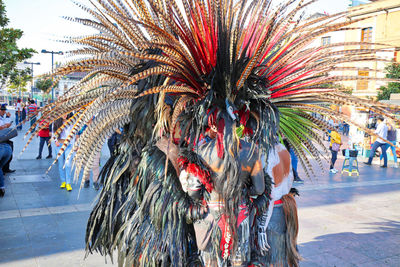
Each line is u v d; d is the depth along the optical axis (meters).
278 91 2.35
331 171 9.67
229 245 2.02
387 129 10.97
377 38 24.08
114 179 2.42
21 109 19.94
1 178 6.05
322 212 5.55
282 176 2.42
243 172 2.03
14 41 15.90
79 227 4.53
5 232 4.30
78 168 1.93
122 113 2.12
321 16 2.30
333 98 2.20
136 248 2.27
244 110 2.14
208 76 2.01
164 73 1.97
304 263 3.62
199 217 2.05
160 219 2.15
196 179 1.96
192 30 1.98
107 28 2.32
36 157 10.34
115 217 2.43
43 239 4.10
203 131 2.12
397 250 4.02
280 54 2.29
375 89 19.62
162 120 2.17
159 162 2.22
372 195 6.87
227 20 2.01
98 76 2.18
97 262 3.56
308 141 2.72
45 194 6.21
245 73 1.95
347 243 4.21
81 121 1.87
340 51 2.19
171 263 2.17
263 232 2.23
